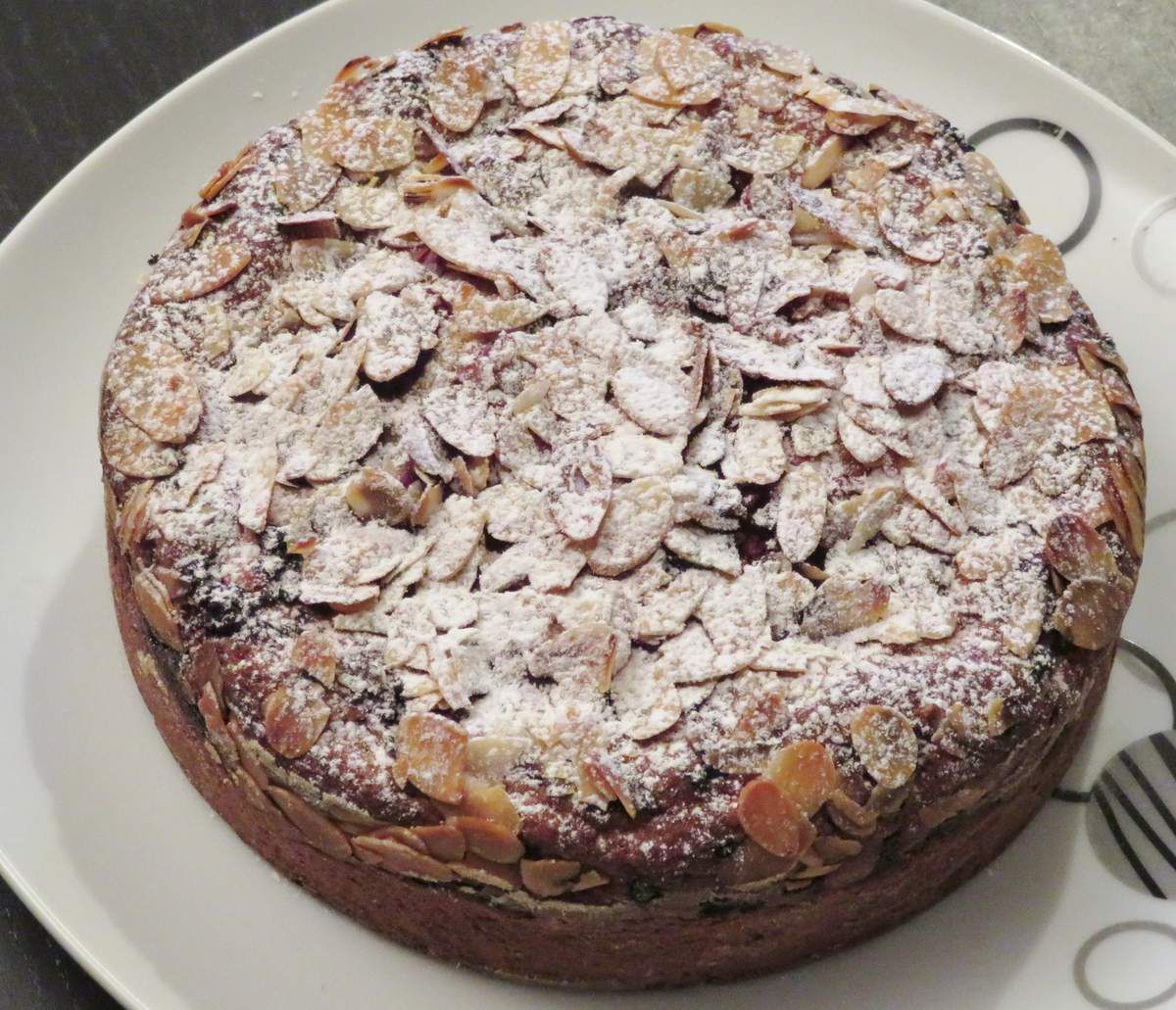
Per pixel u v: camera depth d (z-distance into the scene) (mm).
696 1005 402
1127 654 447
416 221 418
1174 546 460
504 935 386
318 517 386
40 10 568
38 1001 424
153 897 412
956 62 521
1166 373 485
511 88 446
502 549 385
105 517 448
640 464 388
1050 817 427
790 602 380
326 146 434
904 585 384
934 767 367
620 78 447
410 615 375
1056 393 406
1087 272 500
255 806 388
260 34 551
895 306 411
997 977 406
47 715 436
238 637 375
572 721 363
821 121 443
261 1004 401
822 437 397
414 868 368
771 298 414
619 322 408
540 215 426
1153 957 406
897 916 407
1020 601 380
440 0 521
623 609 375
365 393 396
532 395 397
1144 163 507
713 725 365
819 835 361
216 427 398
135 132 501
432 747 360
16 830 417
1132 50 590
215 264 416
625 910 368
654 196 435
